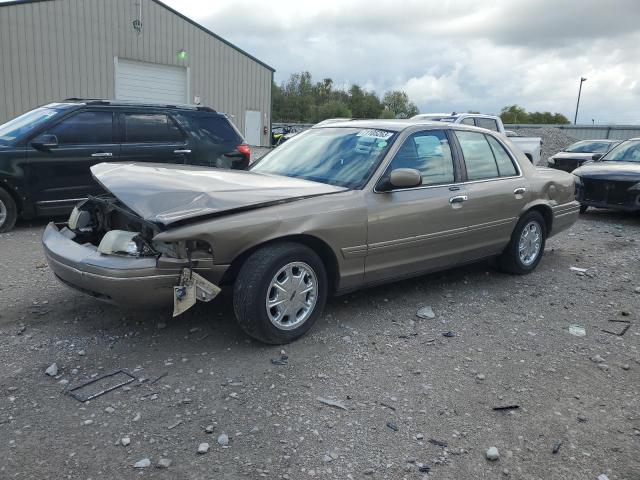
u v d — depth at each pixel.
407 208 4.85
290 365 3.93
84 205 4.94
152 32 24.17
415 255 5.08
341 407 3.42
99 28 22.58
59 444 2.97
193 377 3.71
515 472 2.90
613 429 3.33
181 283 3.81
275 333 4.12
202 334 4.37
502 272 6.48
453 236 5.35
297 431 3.16
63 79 21.97
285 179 4.71
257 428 3.17
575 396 3.70
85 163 8.17
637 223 10.80
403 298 5.48
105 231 4.83
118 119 8.48
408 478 2.82
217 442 3.03
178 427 3.15
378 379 3.80
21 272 5.88
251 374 3.77
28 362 3.85
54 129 7.96
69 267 4.00
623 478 2.89
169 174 4.42
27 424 3.14
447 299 5.52
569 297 5.78
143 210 3.76
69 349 4.06
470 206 5.44
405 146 5.03
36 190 7.87
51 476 2.73
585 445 3.16
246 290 3.96
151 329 4.44
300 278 4.23
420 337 4.55
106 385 3.58
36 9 20.91
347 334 4.52
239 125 28.34
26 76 21.05
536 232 6.46
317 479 2.78
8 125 8.32
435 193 5.13
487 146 5.96
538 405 3.57
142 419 3.22
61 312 4.75
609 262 7.36
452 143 5.52
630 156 11.49
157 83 24.88
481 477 2.85
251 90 28.44
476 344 4.47
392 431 3.20
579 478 2.88
